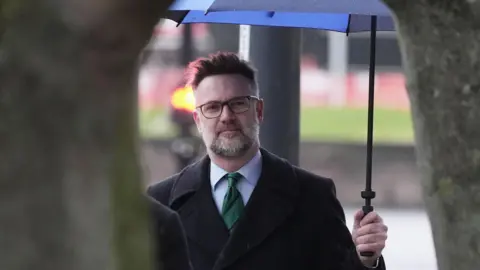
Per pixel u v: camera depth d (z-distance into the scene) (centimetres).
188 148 2617
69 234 339
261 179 902
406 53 461
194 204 917
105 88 350
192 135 2620
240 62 923
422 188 472
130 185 365
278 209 888
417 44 453
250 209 888
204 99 914
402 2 452
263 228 881
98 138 348
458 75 447
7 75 336
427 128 458
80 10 337
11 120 335
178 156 2627
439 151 456
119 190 359
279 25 1141
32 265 334
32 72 335
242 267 874
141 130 409
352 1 933
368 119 1032
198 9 928
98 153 348
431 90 454
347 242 900
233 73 916
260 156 923
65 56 337
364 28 1164
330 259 887
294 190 901
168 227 684
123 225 362
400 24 459
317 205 899
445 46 448
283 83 1268
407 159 4791
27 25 336
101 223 349
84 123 342
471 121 448
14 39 337
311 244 889
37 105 336
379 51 4962
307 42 5019
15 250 333
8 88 336
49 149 338
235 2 925
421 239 3534
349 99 5016
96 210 348
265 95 1268
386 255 3222
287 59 1265
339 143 4969
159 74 4203
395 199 4634
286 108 1272
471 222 454
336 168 4906
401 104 4922
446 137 453
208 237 898
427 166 463
